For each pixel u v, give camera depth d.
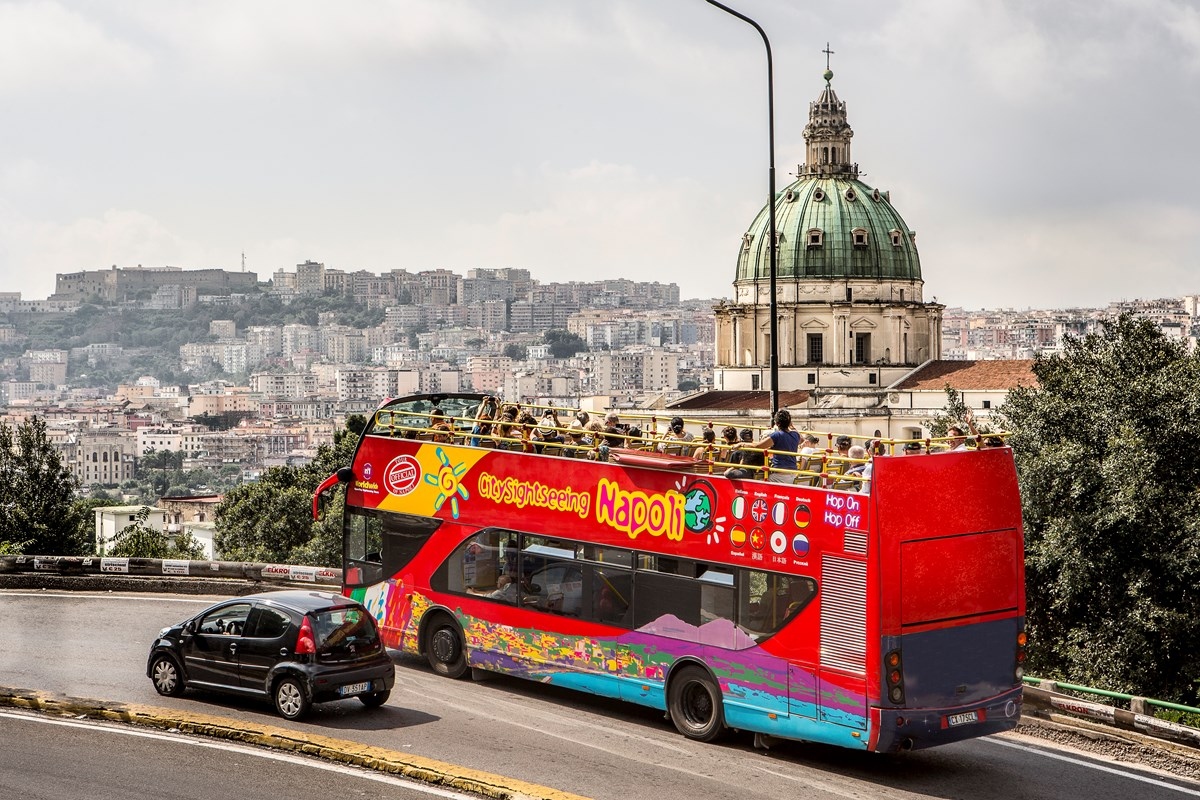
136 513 125.00
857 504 26.14
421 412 37.59
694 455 29.62
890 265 152.25
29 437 69.62
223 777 25.73
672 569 29.31
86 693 31.97
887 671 25.80
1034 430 50.56
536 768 26.48
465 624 33.81
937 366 143.00
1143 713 30.50
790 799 24.98
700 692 29.02
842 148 158.38
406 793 24.86
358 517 36.91
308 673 29.25
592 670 30.83
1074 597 46.50
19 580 47.41
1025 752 28.97
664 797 24.81
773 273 41.59
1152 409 48.91
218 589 46.31
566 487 31.62
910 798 25.47
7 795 24.70
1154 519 45.25
